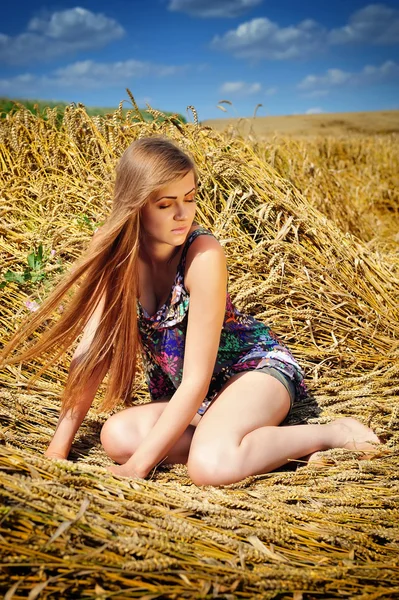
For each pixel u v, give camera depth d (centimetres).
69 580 127
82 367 208
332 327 310
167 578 132
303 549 159
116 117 400
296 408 248
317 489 192
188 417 201
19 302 294
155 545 139
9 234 342
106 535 141
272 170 409
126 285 201
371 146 948
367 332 309
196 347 203
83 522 141
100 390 267
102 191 365
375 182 818
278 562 149
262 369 219
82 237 324
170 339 215
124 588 130
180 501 171
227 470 194
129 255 196
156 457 198
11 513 136
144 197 187
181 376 220
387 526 175
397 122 1867
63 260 324
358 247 371
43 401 245
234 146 429
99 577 129
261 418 207
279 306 316
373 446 212
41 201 361
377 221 668
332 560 155
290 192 381
